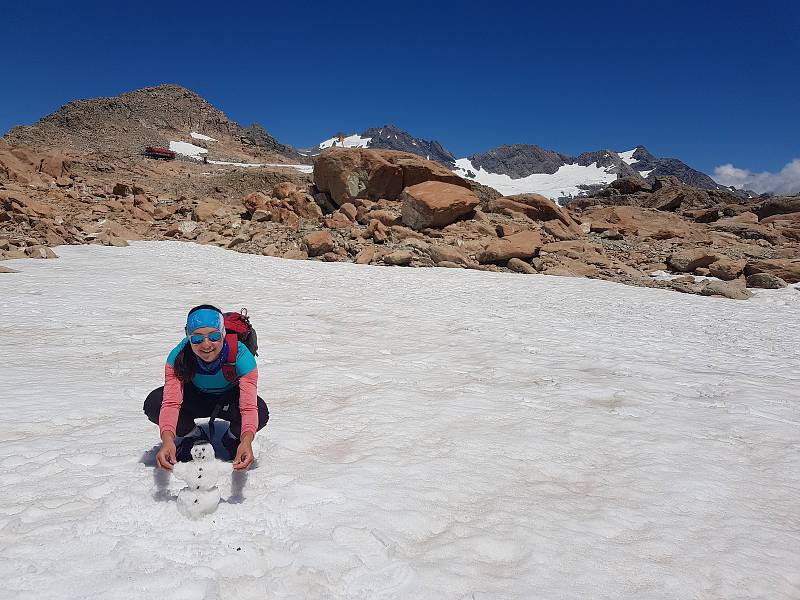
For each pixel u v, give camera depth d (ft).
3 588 7.64
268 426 16.30
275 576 8.35
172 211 135.64
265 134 604.08
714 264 83.25
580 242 102.17
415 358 29.66
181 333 33.53
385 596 8.19
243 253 97.40
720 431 18.58
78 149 395.96
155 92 579.89
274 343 31.78
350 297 56.95
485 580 8.91
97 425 16.06
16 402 18.10
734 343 39.50
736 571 9.70
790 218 120.78
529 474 14.08
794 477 14.74
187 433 12.51
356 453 14.74
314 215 120.98
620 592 8.89
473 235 104.17
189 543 9.06
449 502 11.96
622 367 28.68
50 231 97.40
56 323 35.76
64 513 10.11
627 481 13.89
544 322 45.39
